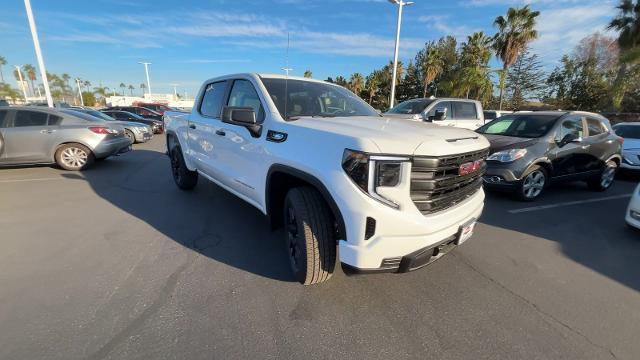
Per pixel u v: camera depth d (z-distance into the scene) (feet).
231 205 16.31
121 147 27.81
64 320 7.59
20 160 23.89
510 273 10.49
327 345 7.11
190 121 16.11
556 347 7.29
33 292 8.65
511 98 139.44
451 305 8.67
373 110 12.84
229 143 12.13
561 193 21.08
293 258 9.35
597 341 7.51
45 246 11.44
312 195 8.34
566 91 120.88
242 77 12.30
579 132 19.74
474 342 7.36
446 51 155.63
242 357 6.70
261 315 7.98
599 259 11.69
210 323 7.64
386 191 7.00
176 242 11.95
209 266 10.25
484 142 9.20
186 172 18.10
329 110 11.35
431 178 7.34
